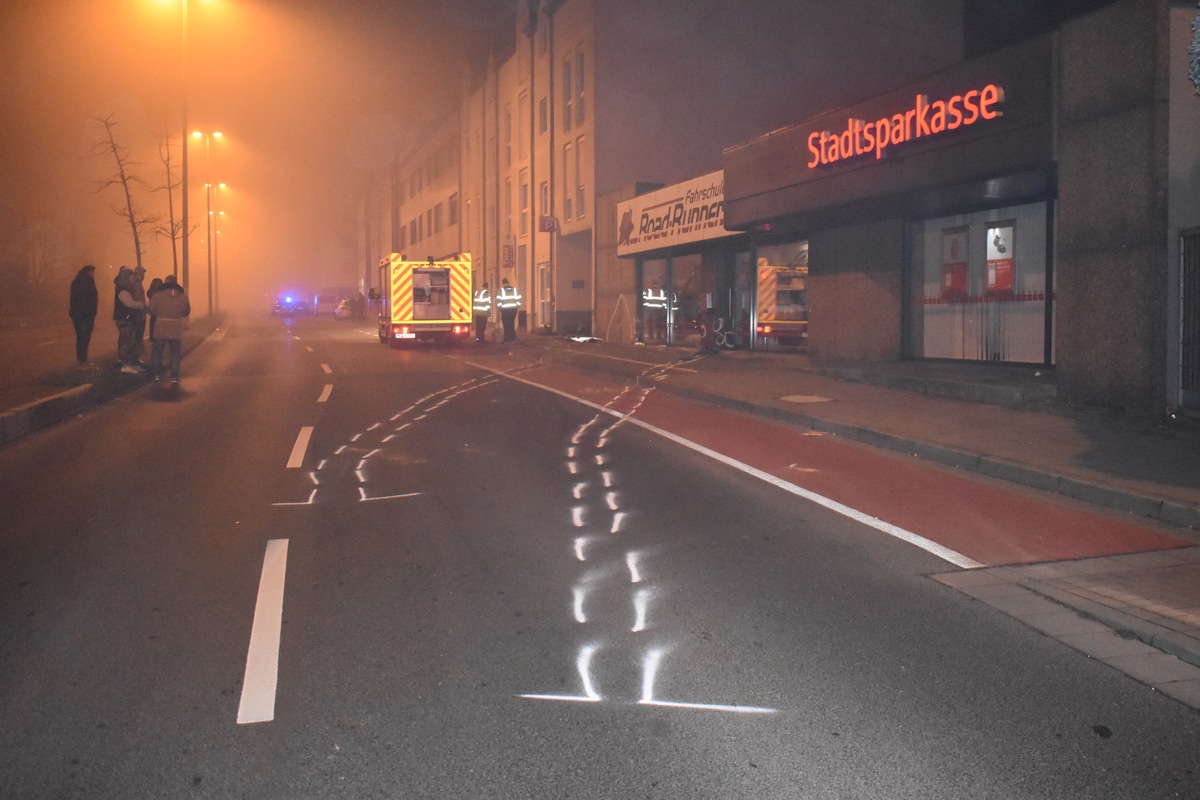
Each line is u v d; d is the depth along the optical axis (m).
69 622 5.12
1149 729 3.83
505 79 42.97
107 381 15.97
